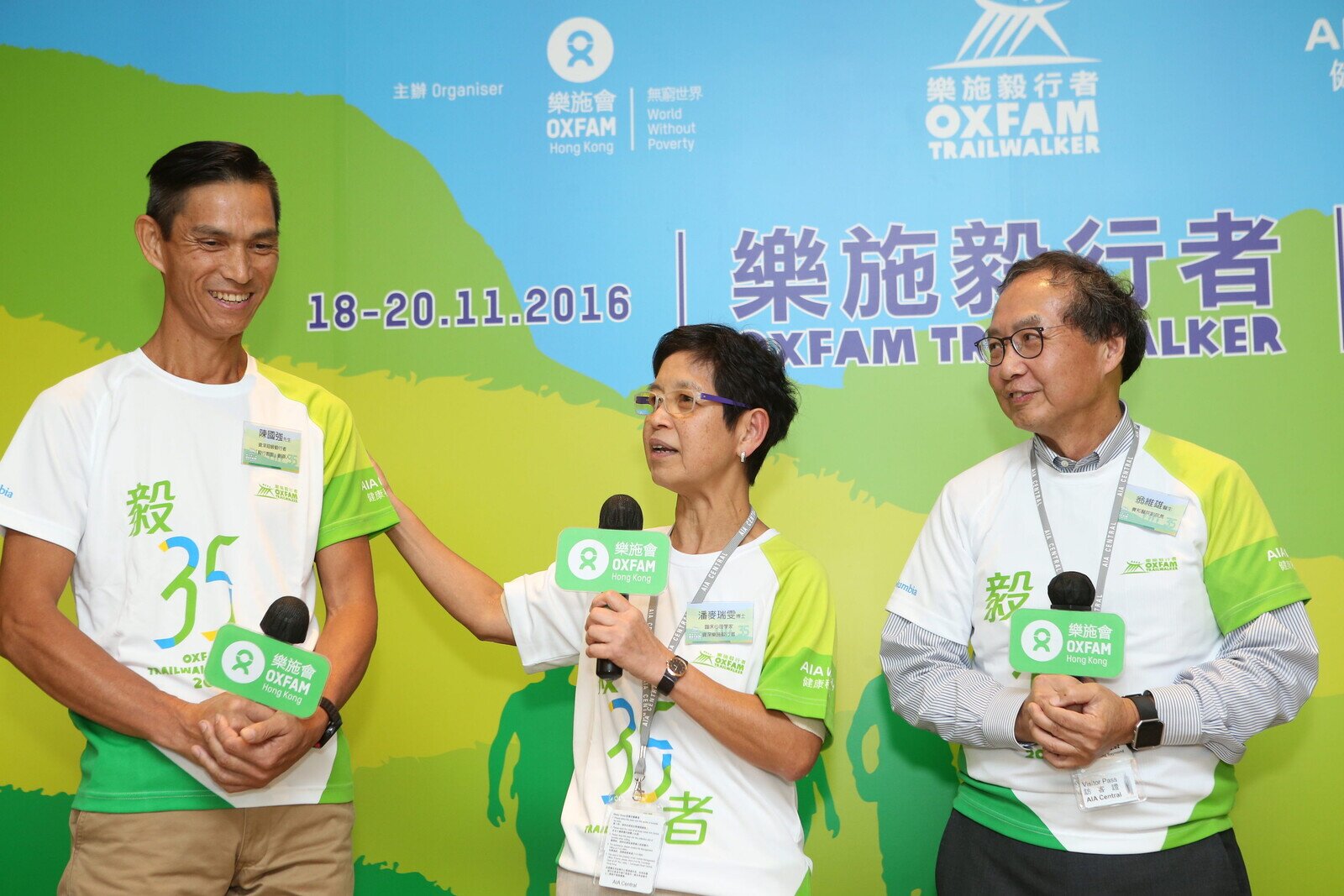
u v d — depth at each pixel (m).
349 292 2.88
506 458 2.84
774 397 2.20
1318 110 2.72
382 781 2.80
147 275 2.88
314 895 2.08
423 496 2.84
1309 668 2.09
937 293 2.79
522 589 2.34
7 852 2.79
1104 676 1.97
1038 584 2.18
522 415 2.84
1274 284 2.71
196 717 1.92
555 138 2.88
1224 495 2.16
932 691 2.21
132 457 2.04
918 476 2.76
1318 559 2.66
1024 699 2.08
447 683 2.82
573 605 2.28
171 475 2.06
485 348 2.86
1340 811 2.61
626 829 1.98
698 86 2.86
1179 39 2.76
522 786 2.78
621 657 1.93
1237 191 2.73
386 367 2.87
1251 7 2.75
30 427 2.03
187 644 2.00
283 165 2.90
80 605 2.04
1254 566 2.11
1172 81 2.76
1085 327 2.14
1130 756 2.05
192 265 2.05
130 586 2.00
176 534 2.03
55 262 2.89
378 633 2.83
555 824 2.76
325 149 2.90
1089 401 2.17
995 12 2.81
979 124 2.80
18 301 2.89
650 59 2.87
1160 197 2.75
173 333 2.13
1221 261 2.72
